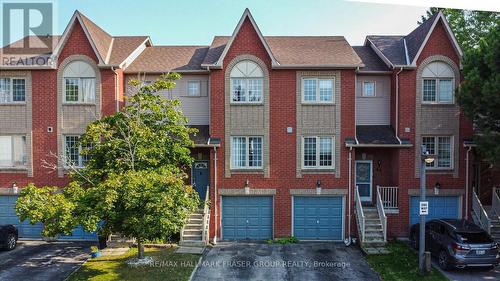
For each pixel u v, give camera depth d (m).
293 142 18.86
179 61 20.97
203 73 20.06
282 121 18.86
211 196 18.83
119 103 19.31
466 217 19.02
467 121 19.05
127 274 13.80
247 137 18.95
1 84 19.22
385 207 18.91
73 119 19.14
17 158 19.30
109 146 15.40
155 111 16.38
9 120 19.23
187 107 20.30
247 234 19.09
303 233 18.94
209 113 19.80
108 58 19.55
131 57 20.36
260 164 19.00
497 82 14.31
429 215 19.27
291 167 18.88
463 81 17.47
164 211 12.91
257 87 18.94
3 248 16.91
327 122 18.84
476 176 20.72
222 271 14.41
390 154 20.05
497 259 14.03
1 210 19.41
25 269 14.62
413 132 18.97
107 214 12.95
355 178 19.27
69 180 19.09
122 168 15.17
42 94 19.12
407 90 19.00
